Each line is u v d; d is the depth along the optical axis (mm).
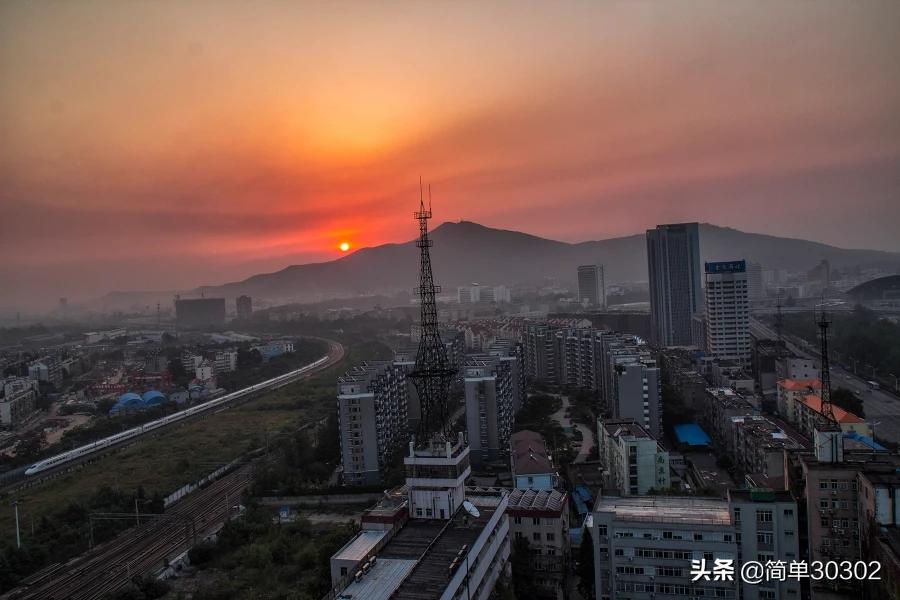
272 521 156625
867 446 153625
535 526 117812
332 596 83250
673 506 108625
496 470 192625
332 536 131125
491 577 102125
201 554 139000
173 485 193375
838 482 104500
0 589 129875
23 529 159750
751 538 97250
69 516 163875
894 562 87875
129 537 156875
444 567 87625
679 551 99375
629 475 148250
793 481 113250
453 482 105938
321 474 192375
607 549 102688
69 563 142625
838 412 182625
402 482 176125
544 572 116562
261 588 123812
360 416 183750
